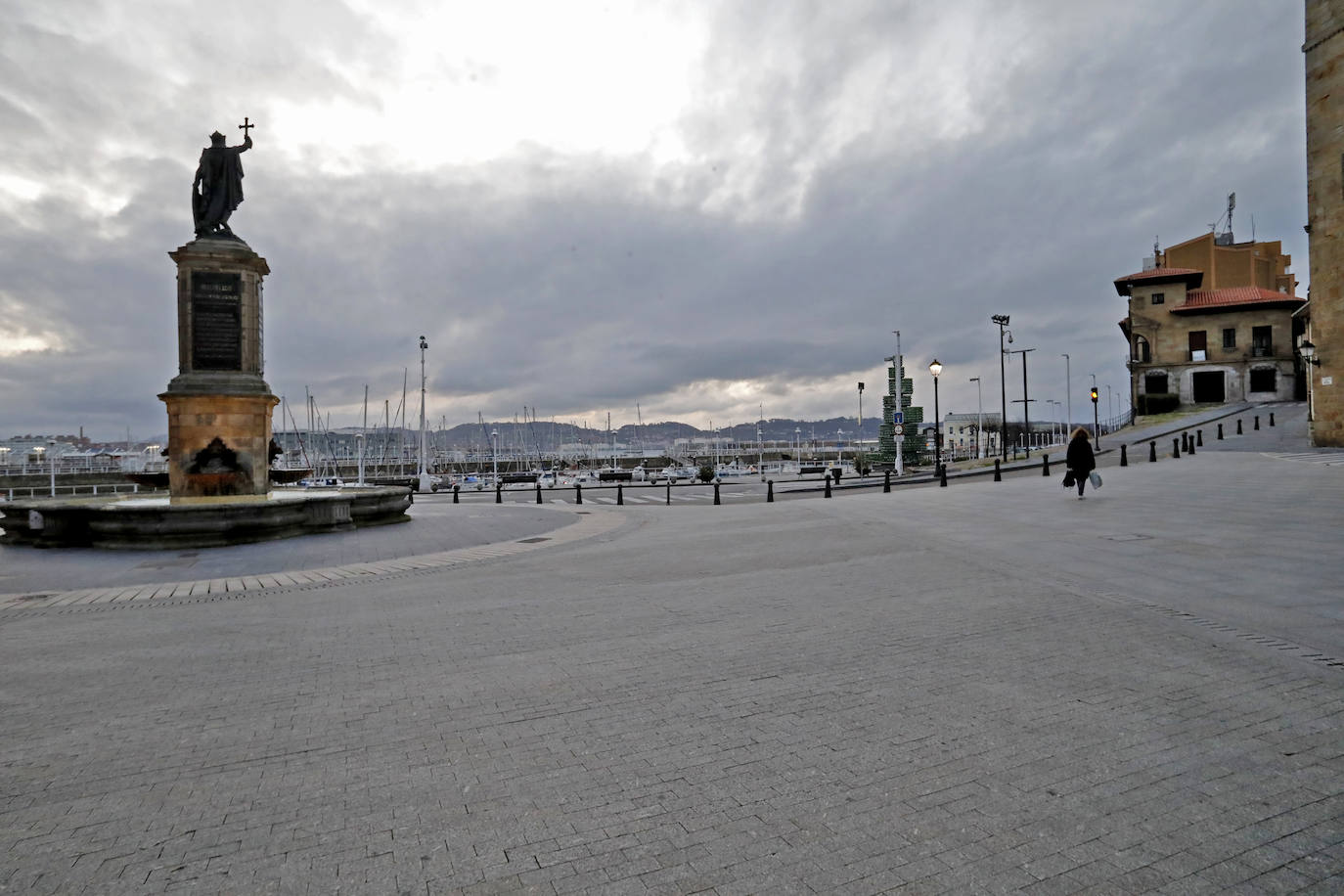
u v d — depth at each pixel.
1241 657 5.56
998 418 135.75
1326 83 32.53
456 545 15.88
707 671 5.81
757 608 8.08
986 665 5.63
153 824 3.57
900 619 7.25
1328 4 32.31
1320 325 32.97
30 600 10.10
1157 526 12.89
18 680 6.11
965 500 20.27
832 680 5.44
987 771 3.84
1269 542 10.67
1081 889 2.82
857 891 2.85
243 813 3.66
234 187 20.62
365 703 5.31
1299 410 50.22
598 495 37.91
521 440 150.12
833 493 33.12
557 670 6.00
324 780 4.03
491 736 4.60
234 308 19.95
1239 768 3.77
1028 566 9.83
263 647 7.12
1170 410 61.19
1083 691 4.98
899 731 4.42
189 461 19.23
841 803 3.56
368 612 8.75
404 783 3.96
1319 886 2.78
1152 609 7.13
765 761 4.07
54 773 4.20
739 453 162.12
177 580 11.74
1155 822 3.28
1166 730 4.28
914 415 62.53
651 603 8.66
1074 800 3.50
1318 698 4.68
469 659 6.43
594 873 3.04
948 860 3.04
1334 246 32.25
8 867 3.20
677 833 3.34
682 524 18.70
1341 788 3.52
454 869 3.11
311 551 15.24
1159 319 63.28
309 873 3.11
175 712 5.21
